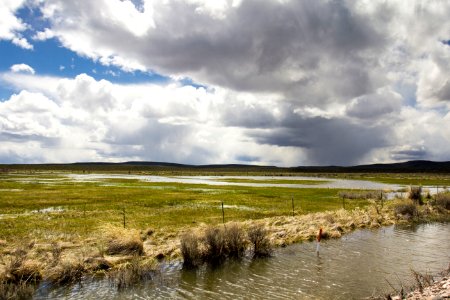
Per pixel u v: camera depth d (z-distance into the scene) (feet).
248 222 101.76
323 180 452.76
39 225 101.50
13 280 55.47
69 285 56.03
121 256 68.18
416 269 62.34
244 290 53.57
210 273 61.72
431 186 310.24
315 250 76.74
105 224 98.84
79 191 220.64
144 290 54.08
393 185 332.39
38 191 218.59
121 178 449.89
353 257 71.00
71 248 73.10
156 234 87.66
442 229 102.73
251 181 404.16
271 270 63.05
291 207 146.92
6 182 318.24
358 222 107.14
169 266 65.46
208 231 72.18
